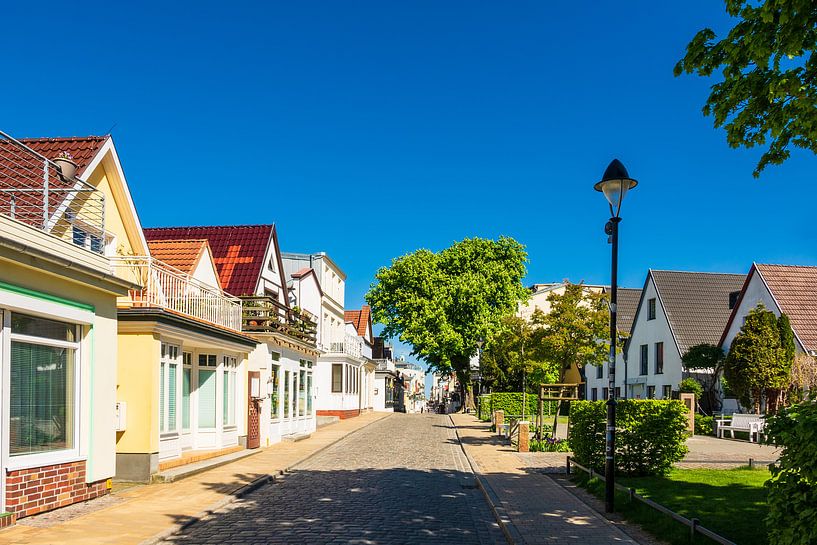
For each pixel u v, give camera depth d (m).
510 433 23.75
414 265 46.03
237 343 18.72
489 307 45.12
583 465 13.38
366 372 54.12
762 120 7.77
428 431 30.72
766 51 6.90
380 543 8.59
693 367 34.09
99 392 11.68
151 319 13.62
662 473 13.13
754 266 33.22
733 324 34.28
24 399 10.02
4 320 9.48
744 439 24.81
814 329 30.25
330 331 40.81
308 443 23.20
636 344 43.34
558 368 22.53
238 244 27.72
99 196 14.69
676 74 7.82
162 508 10.71
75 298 10.96
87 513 10.24
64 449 10.96
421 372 159.88
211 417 18.23
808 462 5.23
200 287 17.19
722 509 9.70
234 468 15.92
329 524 9.77
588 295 20.64
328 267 40.31
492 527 9.71
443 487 13.62
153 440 13.66
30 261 9.56
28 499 9.88
